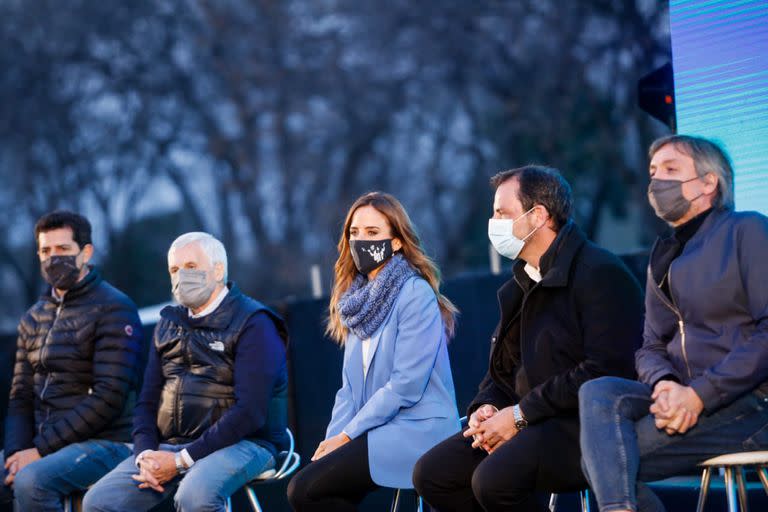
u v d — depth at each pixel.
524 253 5.21
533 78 26.80
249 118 31.44
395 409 5.47
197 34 31.53
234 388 5.99
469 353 7.84
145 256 33.00
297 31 31.25
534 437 4.80
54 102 31.23
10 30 30.89
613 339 4.84
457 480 5.10
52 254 6.71
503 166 28.67
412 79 29.91
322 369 8.11
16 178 31.02
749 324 4.48
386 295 5.76
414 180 31.00
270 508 7.78
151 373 6.24
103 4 31.36
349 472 5.34
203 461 5.68
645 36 24.91
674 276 4.64
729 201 4.69
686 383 4.60
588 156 26.45
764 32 6.13
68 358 6.65
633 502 4.30
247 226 32.19
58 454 6.32
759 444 4.40
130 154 32.22
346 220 6.02
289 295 31.19
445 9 28.33
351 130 30.95
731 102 6.23
